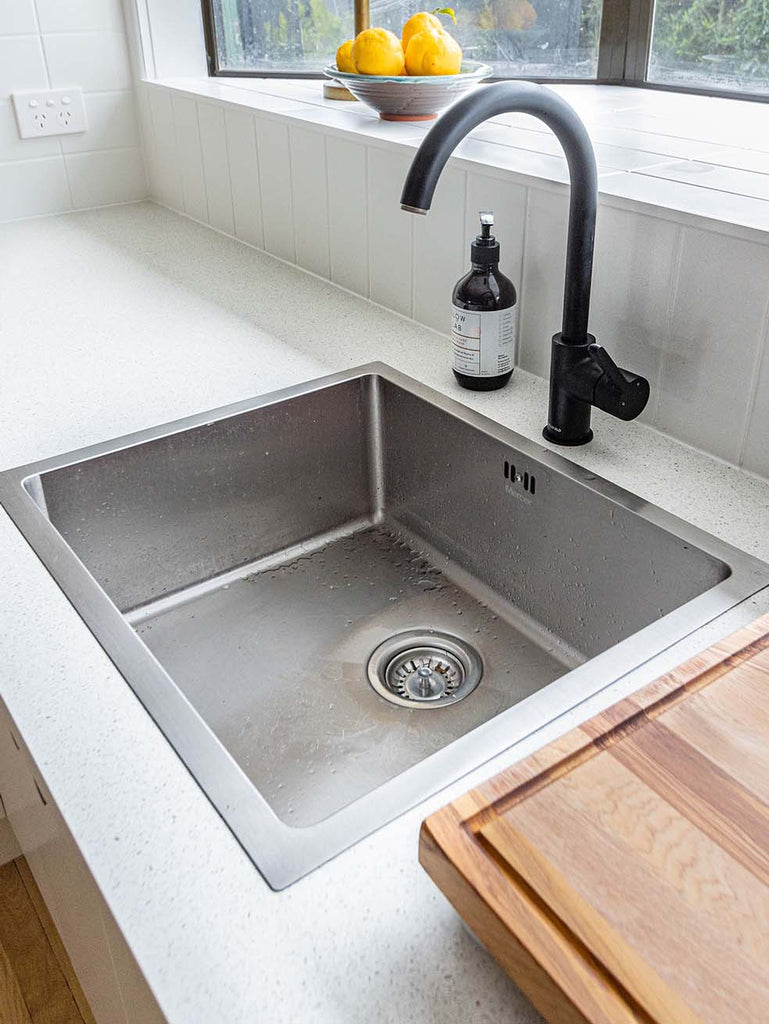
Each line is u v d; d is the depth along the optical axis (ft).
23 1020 4.42
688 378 3.25
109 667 2.39
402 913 1.79
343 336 4.31
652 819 1.75
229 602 3.71
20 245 5.68
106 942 2.18
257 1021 1.61
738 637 2.17
